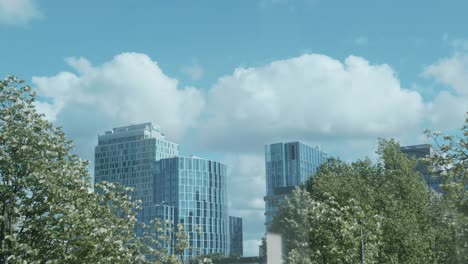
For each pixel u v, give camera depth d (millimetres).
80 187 28391
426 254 44094
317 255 30625
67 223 26734
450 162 30594
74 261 26250
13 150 28156
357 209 37281
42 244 26734
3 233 27000
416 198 51781
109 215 29203
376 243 38469
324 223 32750
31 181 27359
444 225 40500
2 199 27109
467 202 27766
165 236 30953
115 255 27172
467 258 26750
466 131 30906
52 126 29891
